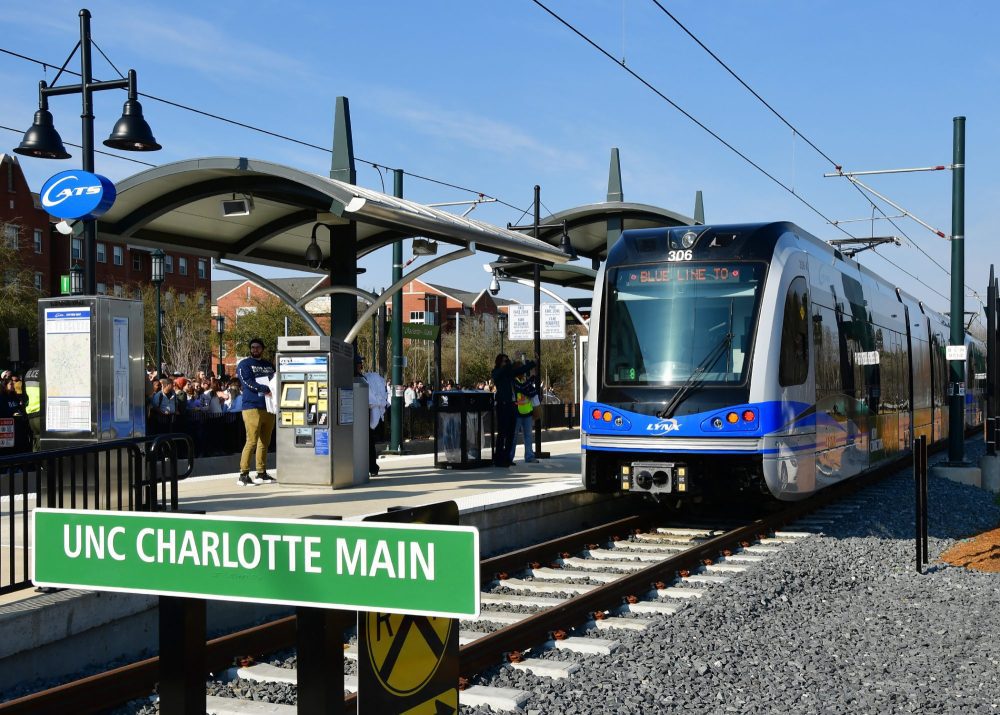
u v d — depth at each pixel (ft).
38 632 20.31
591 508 46.60
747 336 39.42
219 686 19.93
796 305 40.96
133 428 30.40
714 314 40.16
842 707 19.11
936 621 26.89
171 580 7.54
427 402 90.22
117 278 214.28
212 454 61.31
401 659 8.73
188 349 199.21
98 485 25.98
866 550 38.19
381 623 8.47
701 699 19.47
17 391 51.37
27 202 187.32
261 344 45.21
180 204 41.86
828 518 47.32
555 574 33.37
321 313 250.78
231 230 48.57
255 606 26.45
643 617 26.55
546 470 54.49
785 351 39.70
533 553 34.60
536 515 41.01
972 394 111.75
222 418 62.34
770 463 38.63
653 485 40.16
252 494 41.27
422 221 40.96
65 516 7.79
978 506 53.42
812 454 42.09
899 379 64.34
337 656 7.90
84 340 29.37
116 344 29.91
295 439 43.91
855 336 50.93
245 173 40.16
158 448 26.55
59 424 29.55
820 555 36.24
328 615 7.76
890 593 30.91
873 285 57.62
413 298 296.10
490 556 36.99
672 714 18.60
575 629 24.77
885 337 59.82
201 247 48.52
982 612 28.07
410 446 80.48
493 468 56.03
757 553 37.14
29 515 23.34
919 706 19.27
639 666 21.36
